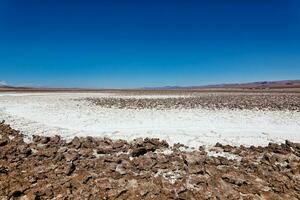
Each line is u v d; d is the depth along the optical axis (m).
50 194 6.58
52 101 31.75
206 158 8.98
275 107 24.52
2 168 8.08
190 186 7.24
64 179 7.37
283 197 6.86
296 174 8.23
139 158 8.90
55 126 15.24
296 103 28.12
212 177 7.54
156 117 18.67
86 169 8.20
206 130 14.40
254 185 7.32
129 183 7.23
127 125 15.77
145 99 34.88
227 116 19.19
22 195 6.61
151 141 10.86
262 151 10.45
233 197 6.57
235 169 8.35
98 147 10.43
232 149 10.60
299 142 12.30
